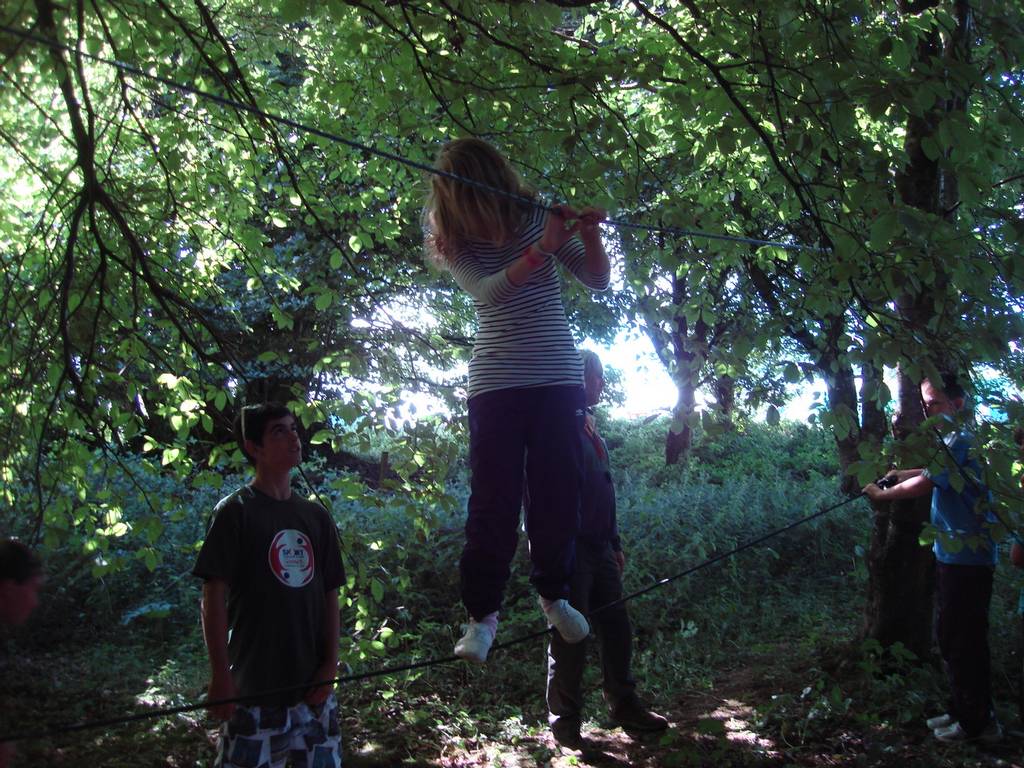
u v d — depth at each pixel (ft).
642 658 23.06
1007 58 11.99
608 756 17.51
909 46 12.16
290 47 21.83
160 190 16.33
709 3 13.76
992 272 10.64
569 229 9.05
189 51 16.65
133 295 14.32
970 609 16.48
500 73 15.43
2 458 13.58
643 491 35.63
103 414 14.98
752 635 24.90
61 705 19.79
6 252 15.70
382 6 14.51
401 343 17.83
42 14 9.44
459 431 16.87
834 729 17.63
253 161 18.52
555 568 9.52
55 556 24.89
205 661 23.40
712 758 16.76
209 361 15.69
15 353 13.88
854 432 12.09
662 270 14.78
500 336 9.50
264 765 11.20
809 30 12.09
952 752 16.31
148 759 17.16
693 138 15.37
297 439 11.90
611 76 14.85
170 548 26.78
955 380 13.53
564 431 9.40
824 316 12.94
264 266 19.48
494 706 20.70
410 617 24.26
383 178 19.69
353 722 19.33
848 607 26.50
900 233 10.62
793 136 12.05
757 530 30.68
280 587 11.41
